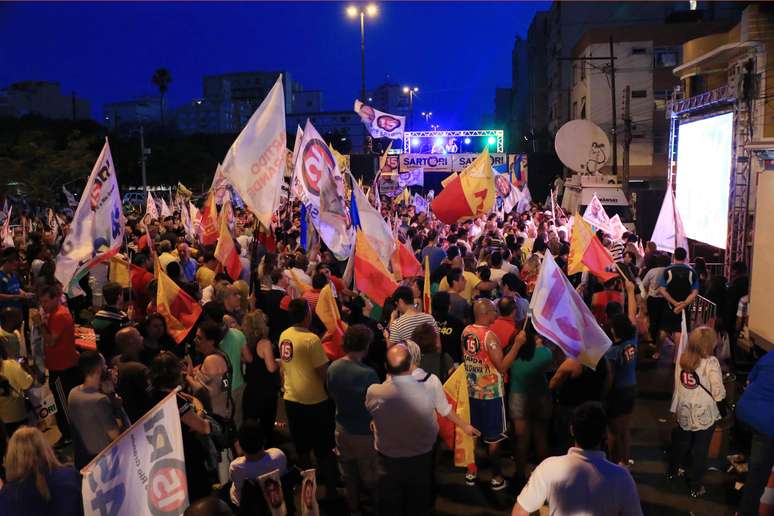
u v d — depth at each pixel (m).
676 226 13.81
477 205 12.38
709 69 21.45
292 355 6.45
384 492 5.29
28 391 7.34
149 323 7.03
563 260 11.55
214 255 10.86
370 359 7.31
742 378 8.59
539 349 6.65
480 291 9.39
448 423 6.71
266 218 8.33
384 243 9.78
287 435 8.23
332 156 9.35
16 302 10.45
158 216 23.25
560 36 56.75
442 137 43.09
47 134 47.28
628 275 10.97
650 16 54.66
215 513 3.39
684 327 7.18
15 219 30.94
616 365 6.68
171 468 4.39
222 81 139.12
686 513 6.40
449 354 7.56
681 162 20.25
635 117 43.72
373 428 5.41
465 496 6.78
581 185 27.73
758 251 8.74
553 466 3.88
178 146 57.12
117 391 5.76
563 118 56.94
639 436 8.24
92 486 4.05
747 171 15.62
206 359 6.13
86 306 12.51
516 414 6.75
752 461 5.84
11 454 4.19
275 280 8.99
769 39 16.78
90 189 8.18
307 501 4.72
